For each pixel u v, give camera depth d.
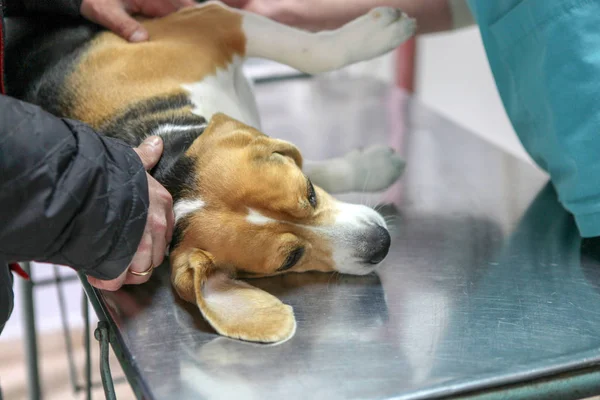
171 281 1.30
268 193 1.32
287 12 1.93
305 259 1.39
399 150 2.04
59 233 1.04
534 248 1.45
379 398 0.98
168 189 1.37
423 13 1.93
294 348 1.11
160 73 1.59
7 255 1.05
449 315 1.21
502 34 1.49
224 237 1.31
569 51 1.33
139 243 1.14
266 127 2.27
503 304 1.24
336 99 2.56
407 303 1.25
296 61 1.75
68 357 2.70
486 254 1.44
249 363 1.07
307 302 1.27
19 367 2.91
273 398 0.99
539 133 1.53
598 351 1.08
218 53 1.69
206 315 1.16
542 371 1.03
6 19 1.77
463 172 1.87
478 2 1.53
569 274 1.34
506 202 1.68
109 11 1.67
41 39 1.72
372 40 1.72
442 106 3.20
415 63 3.19
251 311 1.18
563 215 1.59
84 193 1.04
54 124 1.05
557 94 1.38
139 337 1.15
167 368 1.06
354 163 1.76
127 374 1.08
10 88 1.65
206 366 1.07
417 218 1.62
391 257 1.45
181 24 1.72
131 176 1.11
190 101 1.56
